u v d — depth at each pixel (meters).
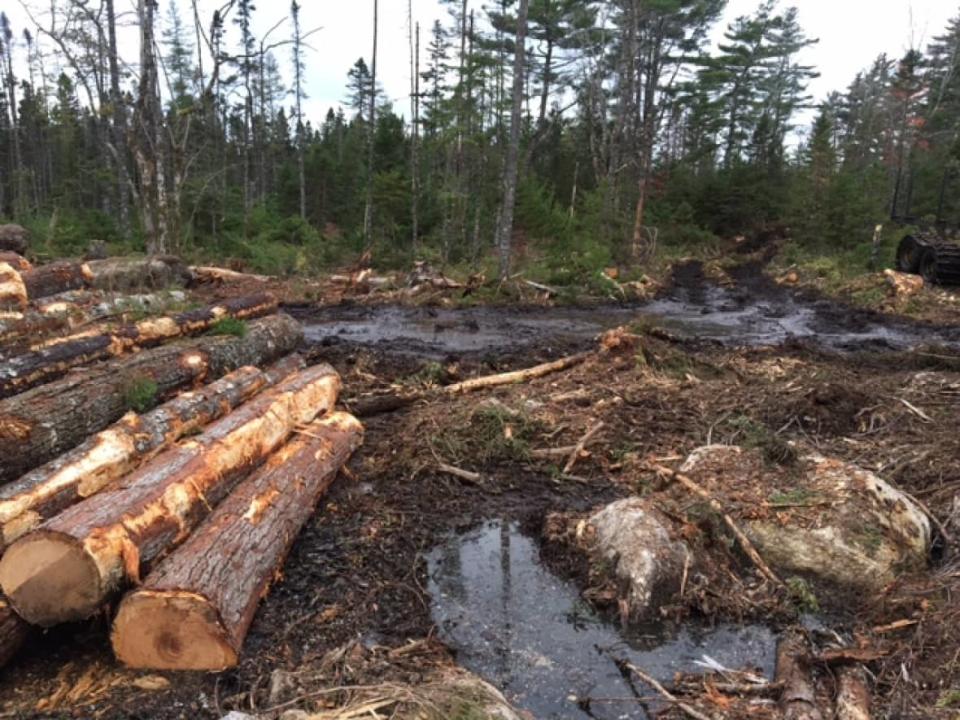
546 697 3.64
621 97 30.58
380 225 25.72
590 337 13.12
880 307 17.11
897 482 5.82
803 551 4.79
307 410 6.48
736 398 7.99
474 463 6.52
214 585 3.65
